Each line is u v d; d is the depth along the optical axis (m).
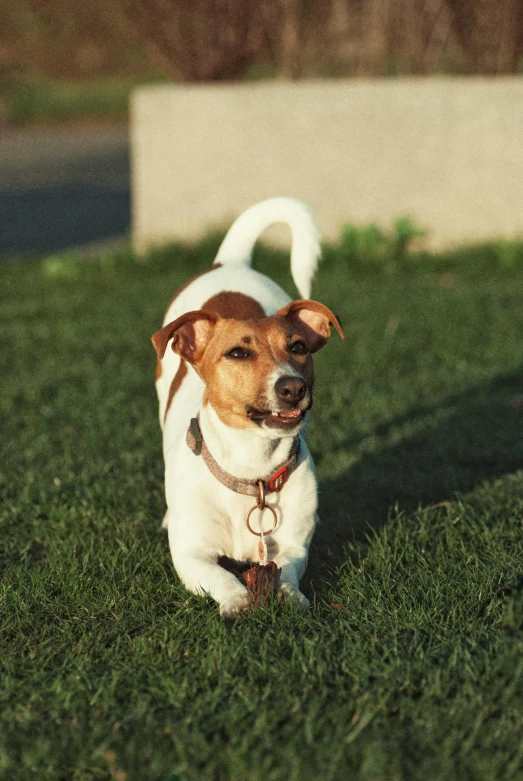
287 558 3.73
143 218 11.69
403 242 11.04
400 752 2.57
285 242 11.27
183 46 12.05
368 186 11.17
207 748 2.61
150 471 5.03
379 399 6.07
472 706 2.78
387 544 4.03
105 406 6.10
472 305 8.40
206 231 11.52
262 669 3.02
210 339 3.71
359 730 2.66
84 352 7.52
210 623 3.34
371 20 12.11
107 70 24.02
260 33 12.12
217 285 4.66
